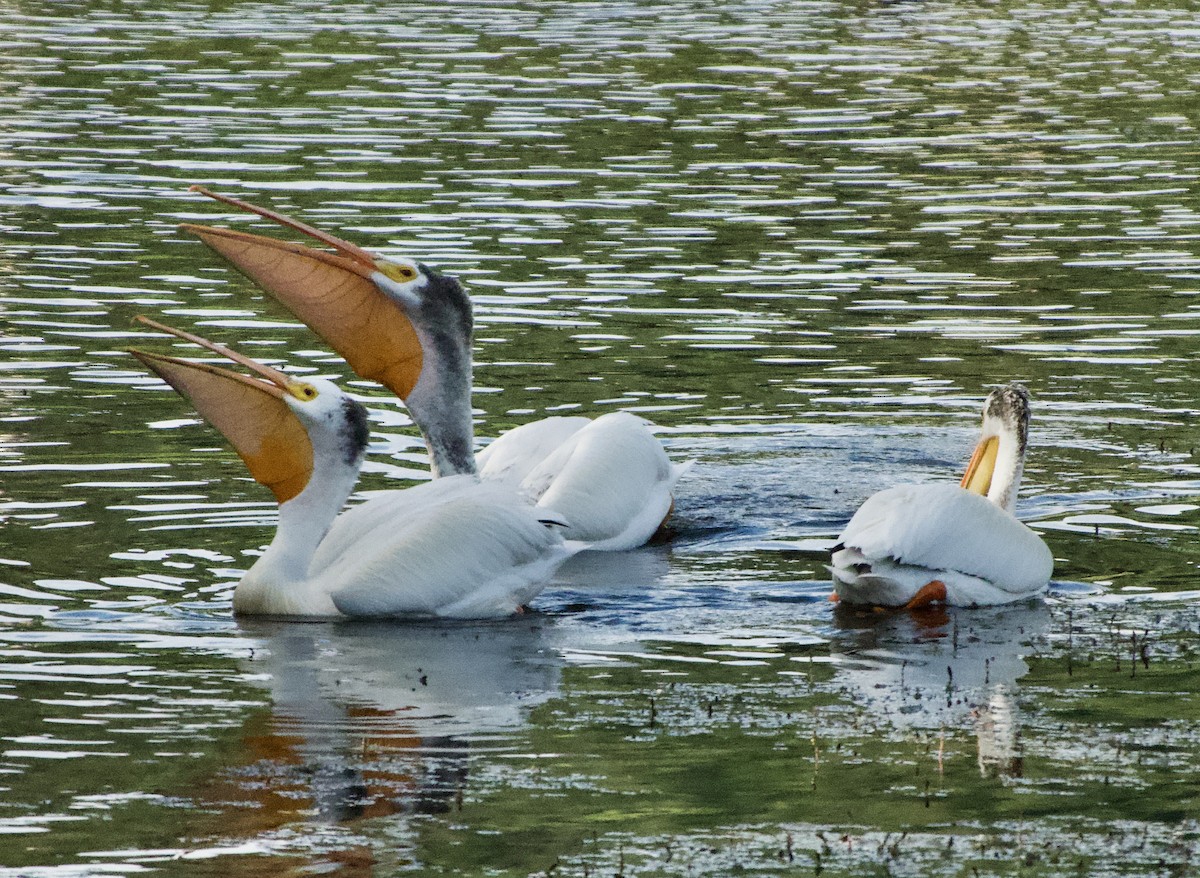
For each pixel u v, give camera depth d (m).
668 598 13.83
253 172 30.02
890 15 52.84
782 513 16.06
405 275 14.93
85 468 16.20
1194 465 16.98
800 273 24.53
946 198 29.39
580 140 33.44
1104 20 52.50
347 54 42.91
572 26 48.47
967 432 18.25
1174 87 40.66
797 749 10.45
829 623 13.14
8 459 16.36
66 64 40.69
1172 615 13.16
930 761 10.26
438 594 13.15
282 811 9.47
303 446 13.37
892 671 11.95
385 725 10.79
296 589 13.18
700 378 19.89
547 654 12.33
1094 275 24.58
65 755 10.23
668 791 9.81
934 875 8.76
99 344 20.44
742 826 9.33
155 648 12.23
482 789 9.80
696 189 29.58
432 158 31.48
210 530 14.78
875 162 32.19
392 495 13.93
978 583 13.48
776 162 31.92
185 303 22.44
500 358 20.38
